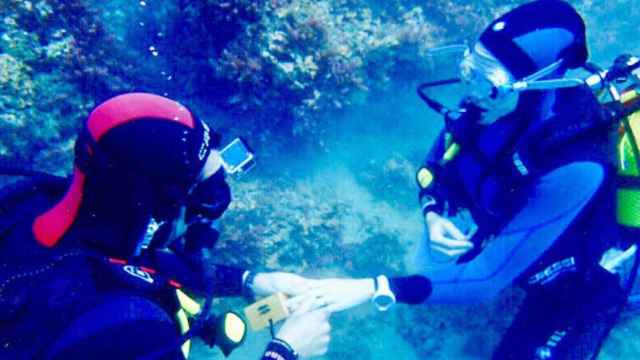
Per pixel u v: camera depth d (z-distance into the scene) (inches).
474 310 187.0
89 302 42.9
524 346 100.8
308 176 237.6
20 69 183.9
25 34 188.5
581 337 97.1
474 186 104.7
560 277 95.5
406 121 259.6
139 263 54.4
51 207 55.3
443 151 118.3
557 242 82.9
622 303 89.7
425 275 97.3
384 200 239.3
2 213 54.1
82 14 203.6
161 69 224.4
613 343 183.0
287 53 203.9
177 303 56.1
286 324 70.4
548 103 89.2
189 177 50.9
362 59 223.9
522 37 86.4
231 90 217.6
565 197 82.0
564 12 89.0
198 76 220.5
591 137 85.6
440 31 255.8
